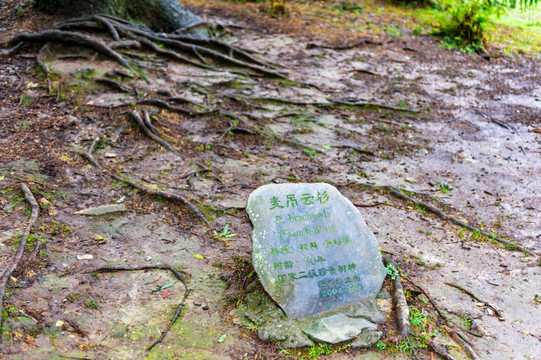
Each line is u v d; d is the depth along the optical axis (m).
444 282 2.44
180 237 2.64
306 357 1.98
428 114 4.42
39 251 2.38
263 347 2.02
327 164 3.51
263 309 2.16
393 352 2.02
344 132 3.98
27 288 2.16
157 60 4.71
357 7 7.00
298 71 4.96
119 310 2.14
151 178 3.13
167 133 3.63
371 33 6.14
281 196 2.26
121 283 2.29
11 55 4.39
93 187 2.96
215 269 2.43
